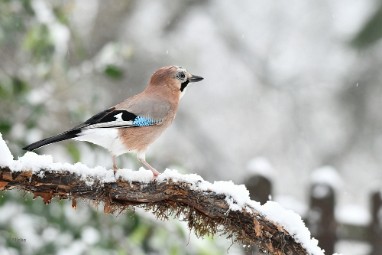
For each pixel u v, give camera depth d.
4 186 6.40
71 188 6.57
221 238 10.84
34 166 6.39
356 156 25.42
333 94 25.69
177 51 25.77
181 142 26.00
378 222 11.89
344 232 12.02
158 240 10.68
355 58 23.70
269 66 27.12
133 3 22.08
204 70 27.08
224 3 27.25
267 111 27.17
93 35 21.25
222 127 27.03
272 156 26.97
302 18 27.03
